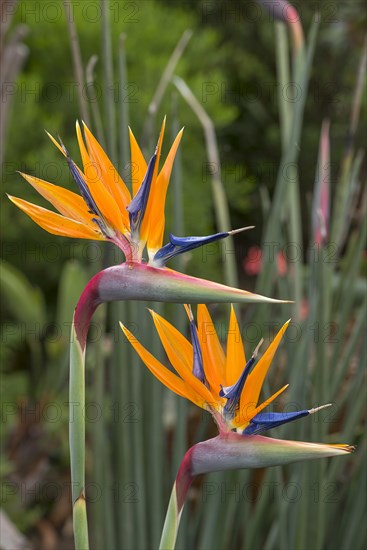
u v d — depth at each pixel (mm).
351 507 3178
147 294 2174
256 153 12352
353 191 3277
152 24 9422
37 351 7023
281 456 2180
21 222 8242
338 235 3156
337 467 3102
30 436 6387
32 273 8656
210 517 3109
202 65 10383
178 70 8898
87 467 4961
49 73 9164
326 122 2932
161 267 2186
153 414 3211
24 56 4500
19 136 8281
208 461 2191
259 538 3336
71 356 2209
